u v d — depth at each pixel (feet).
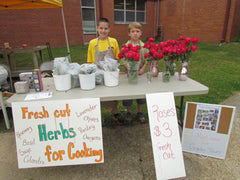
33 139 4.66
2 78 10.55
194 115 5.83
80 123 4.69
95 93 4.99
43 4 13.29
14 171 5.90
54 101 4.58
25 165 4.67
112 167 5.98
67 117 4.66
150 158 6.35
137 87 5.43
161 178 4.75
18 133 4.61
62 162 4.74
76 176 5.66
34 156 4.68
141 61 7.18
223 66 17.60
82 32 30.86
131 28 6.66
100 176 5.63
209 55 22.15
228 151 6.59
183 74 5.95
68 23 29.25
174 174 4.82
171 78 6.38
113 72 5.34
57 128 4.66
